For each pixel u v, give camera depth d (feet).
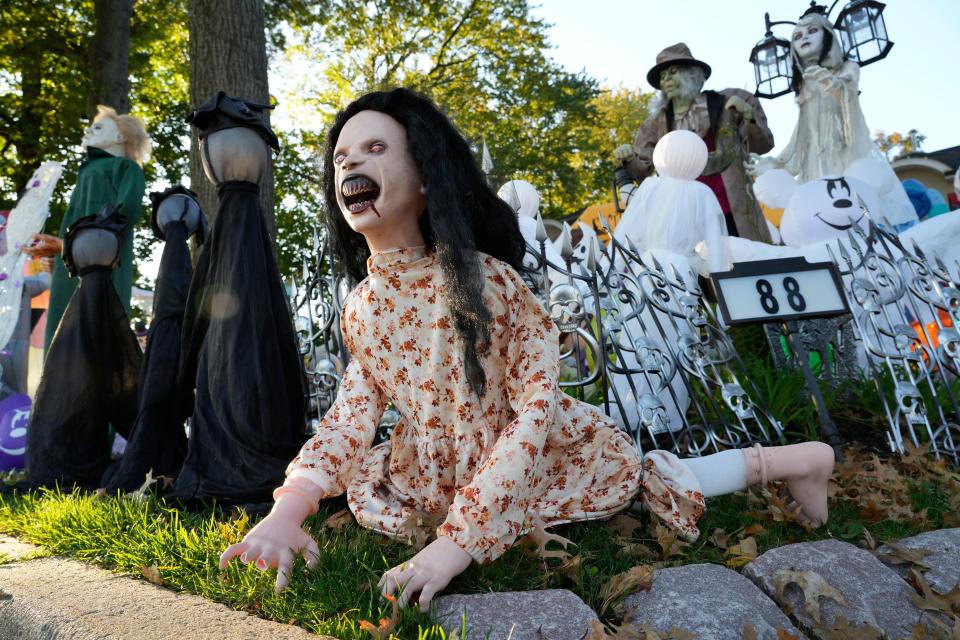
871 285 10.73
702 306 11.12
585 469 6.53
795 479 7.11
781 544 6.89
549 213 69.51
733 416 11.25
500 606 5.09
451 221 5.65
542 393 5.78
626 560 6.23
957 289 11.40
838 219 13.96
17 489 9.66
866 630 5.23
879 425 11.46
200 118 8.70
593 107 69.36
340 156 5.93
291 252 51.06
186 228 10.12
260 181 8.98
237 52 21.08
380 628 4.52
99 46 36.52
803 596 5.74
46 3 45.60
